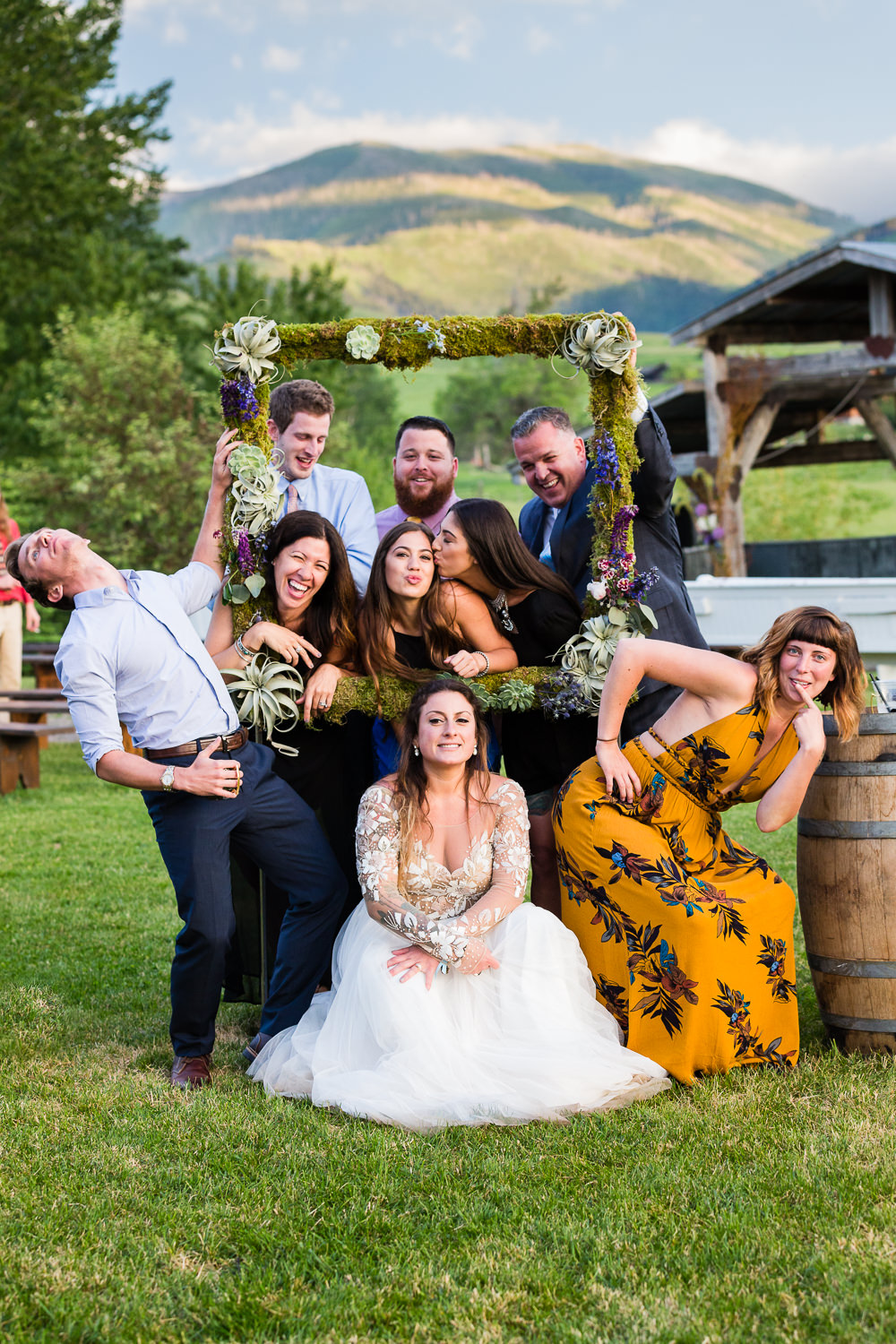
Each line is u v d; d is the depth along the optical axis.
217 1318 2.18
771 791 3.33
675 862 3.48
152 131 28.50
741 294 13.03
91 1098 3.21
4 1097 3.23
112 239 27.94
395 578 3.64
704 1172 2.72
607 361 3.71
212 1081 3.46
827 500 28.45
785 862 5.97
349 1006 3.30
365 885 3.35
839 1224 2.46
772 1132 2.92
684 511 15.58
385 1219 2.51
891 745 3.45
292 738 3.81
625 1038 3.40
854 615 9.02
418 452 4.36
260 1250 2.42
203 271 18.44
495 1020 3.28
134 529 15.99
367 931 3.41
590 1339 2.09
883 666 8.96
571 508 4.07
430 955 3.30
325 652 3.81
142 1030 3.89
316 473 4.54
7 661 9.76
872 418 15.23
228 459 3.74
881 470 45.22
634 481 3.94
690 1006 3.28
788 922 3.44
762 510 28.00
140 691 3.36
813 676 3.30
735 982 3.31
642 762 3.54
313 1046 3.36
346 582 3.77
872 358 12.67
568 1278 2.30
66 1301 2.22
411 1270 2.31
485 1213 2.54
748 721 3.41
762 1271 2.29
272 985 3.64
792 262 12.50
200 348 19.72
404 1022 3.18
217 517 3.79
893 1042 3.51
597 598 3.78
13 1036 3.76
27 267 23.59
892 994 3.46
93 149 26.70
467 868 3.42
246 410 3.74
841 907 3.49
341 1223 2.50
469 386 54.69
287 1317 2.17
